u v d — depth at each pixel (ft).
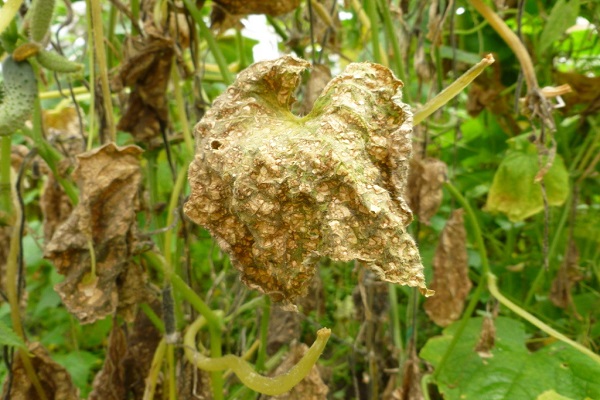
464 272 1.40
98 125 1.32
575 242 1.77
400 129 0.73
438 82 1.62
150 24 1.38
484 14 1.21
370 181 0.70
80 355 1.77
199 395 1.31
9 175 1.26
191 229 1.40
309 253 0.72
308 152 0.71
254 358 1.63
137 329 1.42
